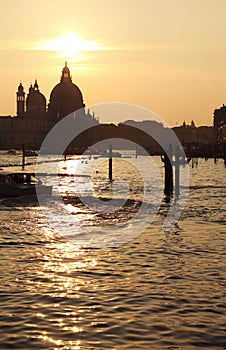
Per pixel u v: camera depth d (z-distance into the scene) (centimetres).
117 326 2073
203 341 1930
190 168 16762
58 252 3459
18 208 5919
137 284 2662
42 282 2692
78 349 1858
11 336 1967
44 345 1891
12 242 3797
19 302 2358
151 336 1975
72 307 2295
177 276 2816
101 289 2572
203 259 3231
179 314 2211
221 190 8494
